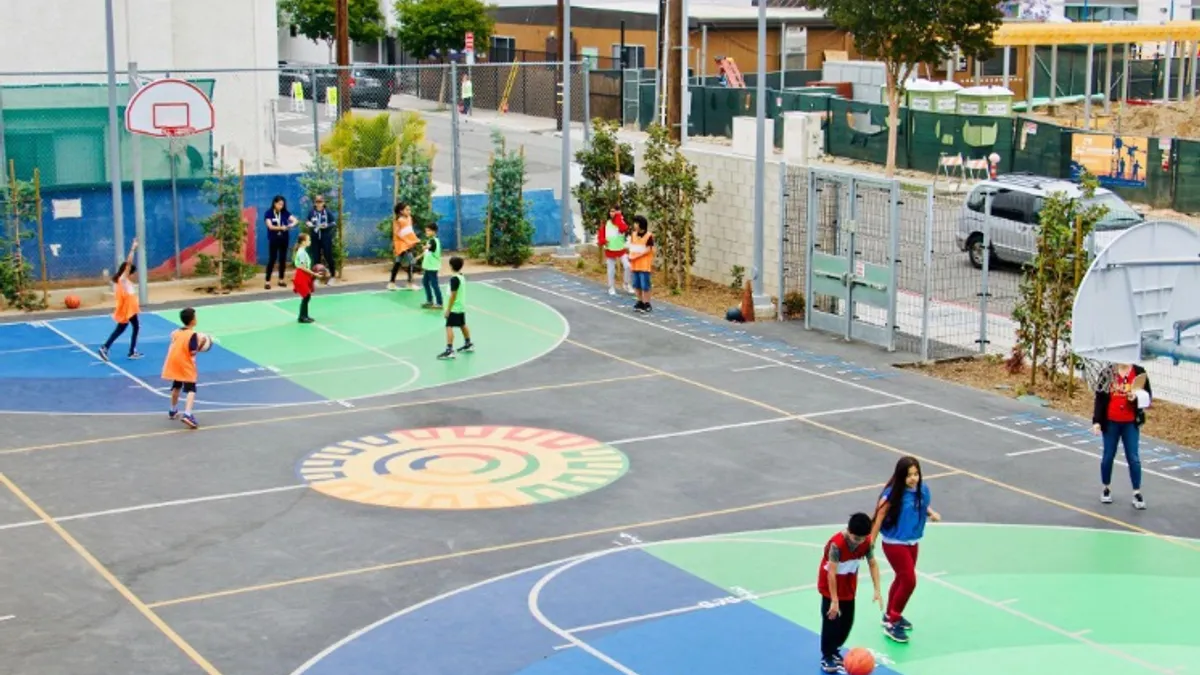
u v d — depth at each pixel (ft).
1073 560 54.65
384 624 48.24
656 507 59.98
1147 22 219.82
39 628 47.75
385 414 73.46
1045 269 77.66
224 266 102.78
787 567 53.36
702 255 104.78
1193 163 134.82
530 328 92.12
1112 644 47.26
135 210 97.50
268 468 64.90
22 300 96.48
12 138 98.48
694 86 182.50
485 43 225.15
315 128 109.91
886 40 151.23
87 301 99.25
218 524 57.72
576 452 67.46
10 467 64.59
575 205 134.10
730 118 178.09
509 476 63.98
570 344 88.02
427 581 52.01
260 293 102.17
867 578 52.65
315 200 104.88
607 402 75.72
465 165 161.17
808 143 111.34
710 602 50.11
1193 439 70.33
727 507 60.03
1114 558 54.95
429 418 72.84
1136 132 185.68
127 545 55.36
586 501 60.70
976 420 72.95
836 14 153.28
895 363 83.76
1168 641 47.55
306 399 76.07
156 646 46.42
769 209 96.02
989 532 57.52
